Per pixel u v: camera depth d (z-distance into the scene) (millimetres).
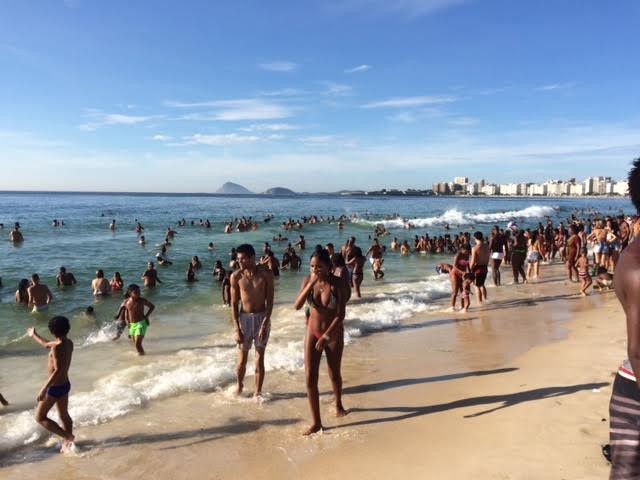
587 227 29125
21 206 83688
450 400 6055
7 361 8586
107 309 13094
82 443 5262
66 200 127125
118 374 7602
